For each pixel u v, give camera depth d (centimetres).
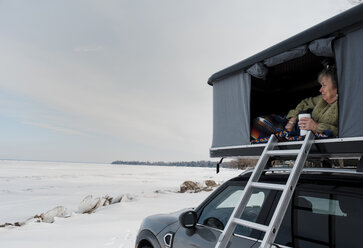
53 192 2198
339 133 189
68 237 654
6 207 1402
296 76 350
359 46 184
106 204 1290
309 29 217
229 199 238
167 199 1498
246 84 272
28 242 607
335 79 213
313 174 191
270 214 191
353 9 187
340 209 158
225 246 184
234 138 279
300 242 167
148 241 296
